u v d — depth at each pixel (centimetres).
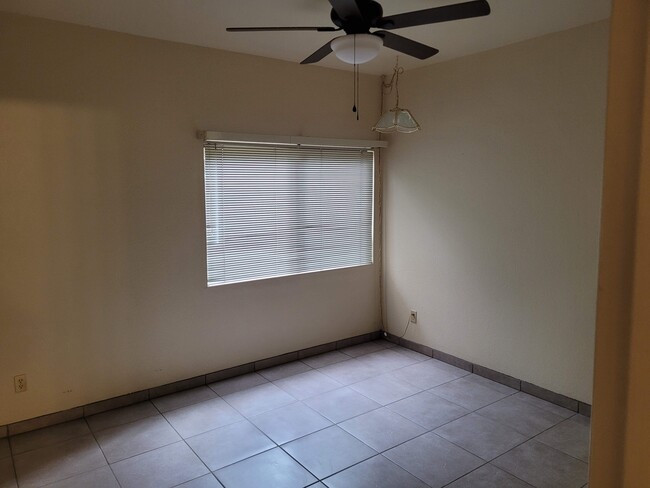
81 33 315
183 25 316
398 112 364
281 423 328
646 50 37
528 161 356
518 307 373
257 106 392
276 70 400
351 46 242
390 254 480
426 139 432
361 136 459
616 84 39
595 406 43
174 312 370
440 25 319
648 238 37
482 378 400
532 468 276
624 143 38
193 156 365
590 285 329
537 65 345
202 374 388
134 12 292
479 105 385
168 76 350
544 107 343
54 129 311
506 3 280
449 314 427
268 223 411
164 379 370
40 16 298
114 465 281
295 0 274
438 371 415
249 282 405
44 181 310
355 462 283
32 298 313
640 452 40
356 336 482
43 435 313
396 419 333
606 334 41
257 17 303
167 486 262
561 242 342
